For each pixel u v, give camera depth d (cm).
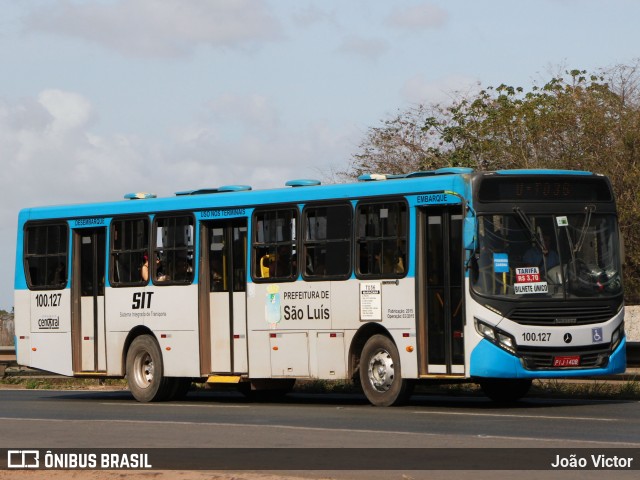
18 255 3023
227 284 2642
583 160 4081
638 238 3966
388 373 2375
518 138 4225
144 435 1955
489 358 2222
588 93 4178
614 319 2300
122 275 2830
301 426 2028
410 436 1822
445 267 2300
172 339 2725
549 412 2195
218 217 2652
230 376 2625
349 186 2444
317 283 2477
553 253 2272
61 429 2092
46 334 2958
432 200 2300
